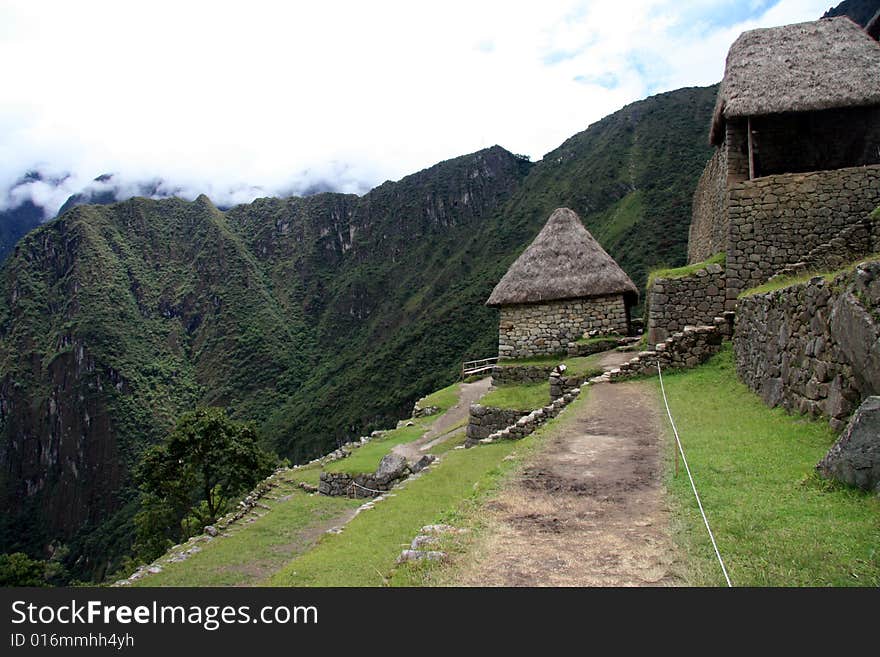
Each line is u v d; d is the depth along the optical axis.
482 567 4.83
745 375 11.15
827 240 13.61
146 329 193.38
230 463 27.98
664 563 4.52
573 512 5.91
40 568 22.86
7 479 151.62
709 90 137.38
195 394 176.38
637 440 8.59
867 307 6.13
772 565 4.23
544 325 19.56
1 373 170.88
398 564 5.30
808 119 15.12
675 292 14.66
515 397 15.16
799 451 6.68
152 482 26.48
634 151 127.44
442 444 16.83
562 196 140.12
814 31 15.05
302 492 18.23
